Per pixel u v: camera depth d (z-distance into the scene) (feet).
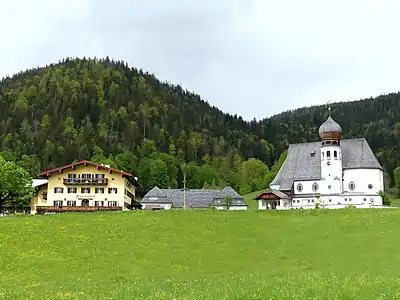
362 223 250.16
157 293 98.89
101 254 206.90
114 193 412.98
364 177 445.78
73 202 411.34
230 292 90.99
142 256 203.41
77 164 413.80
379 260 188.85
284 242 223.71
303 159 470.39
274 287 96.17
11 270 183.62
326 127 452.76
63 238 233.96
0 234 241.35
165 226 254.06
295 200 456.45
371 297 81.82
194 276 170.09
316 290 87.92
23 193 388.37
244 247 216.95
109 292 110.32
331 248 210.79
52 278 170.81
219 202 486.38
